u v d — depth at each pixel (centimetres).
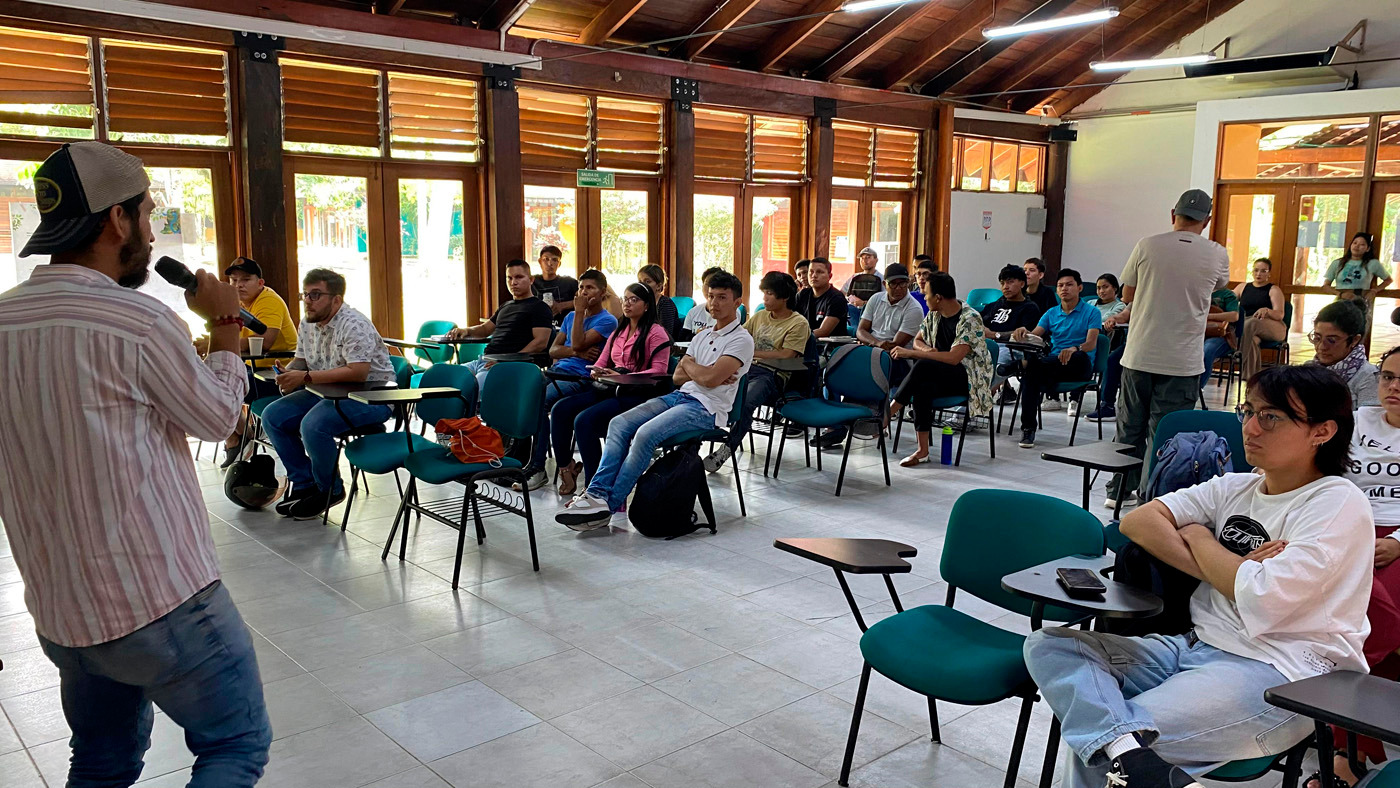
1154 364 454
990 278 1215
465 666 299
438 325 735
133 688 175
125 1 604
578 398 512
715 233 973
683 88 888
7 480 155
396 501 498
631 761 244
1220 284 451
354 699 276
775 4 877
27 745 252
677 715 269
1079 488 529
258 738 176
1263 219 1048
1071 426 721
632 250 911
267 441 519
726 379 454
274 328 541
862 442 656
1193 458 268
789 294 584
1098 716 172
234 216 684
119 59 620
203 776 166
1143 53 1145
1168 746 172
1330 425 182
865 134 1069
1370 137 965
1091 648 188
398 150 752
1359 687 156
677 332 695
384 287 766
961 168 1174
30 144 600
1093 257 1234
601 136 862
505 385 421
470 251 808
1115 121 1193
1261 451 188
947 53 1062
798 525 458
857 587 374
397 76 741
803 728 262
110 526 155
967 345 573
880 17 947
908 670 209
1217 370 948
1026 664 192
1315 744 189
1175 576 203
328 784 231
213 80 658
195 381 164
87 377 151
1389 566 232
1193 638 195
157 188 654
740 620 339
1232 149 1062
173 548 162
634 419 453
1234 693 174
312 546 420
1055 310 716
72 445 152
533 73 795
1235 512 198
